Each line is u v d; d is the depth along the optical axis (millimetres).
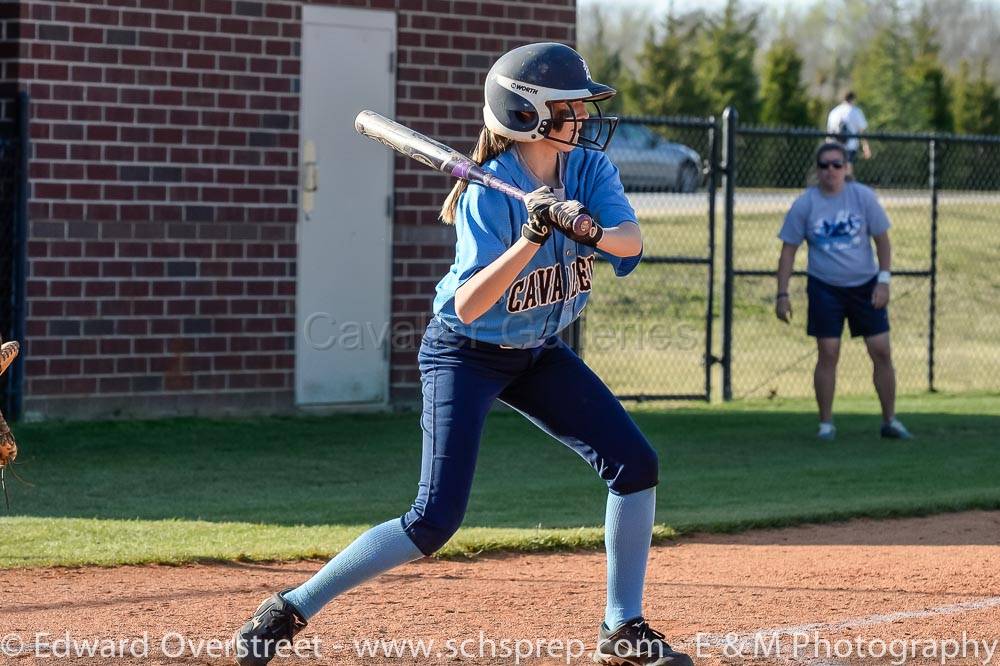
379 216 26547
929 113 98125
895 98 98062
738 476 20953
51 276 23703
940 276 45906
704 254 45750
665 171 55031
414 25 26594
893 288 44594
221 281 25141
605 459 10336
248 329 25453
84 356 24062
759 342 38969
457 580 13859
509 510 17953
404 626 11953
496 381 10109
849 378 35781
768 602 13070
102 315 24156
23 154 23234
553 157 10203
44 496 18312
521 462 22125
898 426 25062
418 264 27016
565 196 10258
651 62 96812
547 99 9758
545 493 19297
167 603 12625
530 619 12266
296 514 17422
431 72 26828
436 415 9977
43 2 23422
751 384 34062
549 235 9320
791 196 58125
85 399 24125
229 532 16078
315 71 25719
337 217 26141
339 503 18297
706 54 99312
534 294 9898
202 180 24828
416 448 23078
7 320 23891
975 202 55656
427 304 27172
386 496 18922
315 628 11844
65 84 23656
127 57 24094
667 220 50812
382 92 26391
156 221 24500
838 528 17172
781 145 65125
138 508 17625
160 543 15289
